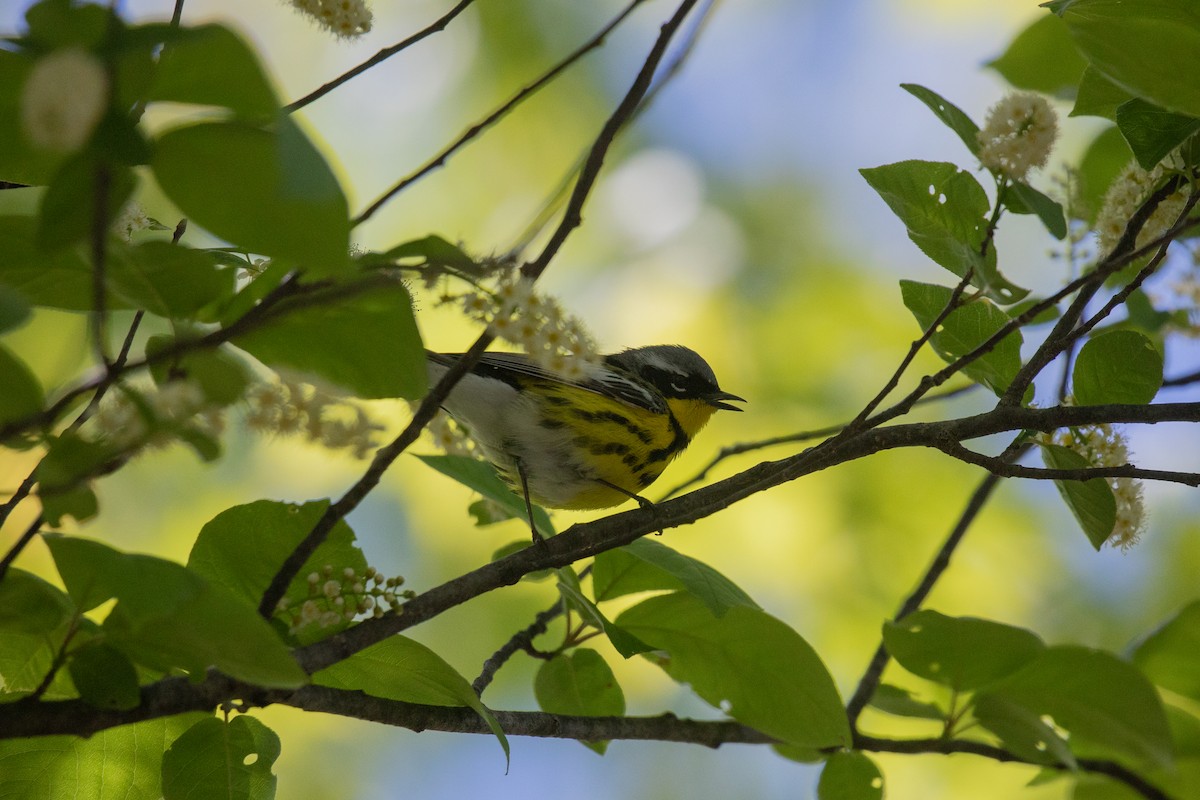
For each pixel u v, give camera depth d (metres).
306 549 6.20
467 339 15.82
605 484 12.12
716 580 7.58
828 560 15.45
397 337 5.76
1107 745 8.48
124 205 4.64
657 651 8.12
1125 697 8.30
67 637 5.43
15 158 4.84
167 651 5.35
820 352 16.77
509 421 11.63
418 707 7.00
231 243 4.65
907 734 14.59
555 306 5.80
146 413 4.68
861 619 15.18
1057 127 6.54
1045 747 8.46
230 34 4.20
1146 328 10.13
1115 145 10.87
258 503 6.78
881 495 15.80
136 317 5.88
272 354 5.85
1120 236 7.61
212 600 4.94
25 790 6.79
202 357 4.71
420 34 7.57
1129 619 15.38
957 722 8.91
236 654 5.11
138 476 14.70
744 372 16.56
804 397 16.34
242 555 6.78
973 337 7.87
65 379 7.30
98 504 5.21
